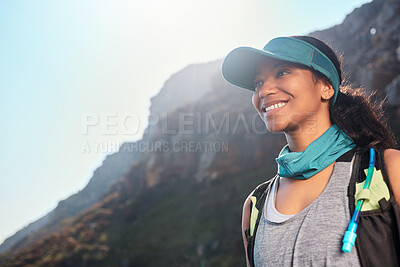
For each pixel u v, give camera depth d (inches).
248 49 47.5
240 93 1910.7
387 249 33.7
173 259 1191.6
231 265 989.8
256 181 1401.3
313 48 44.6
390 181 36.4
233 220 1243.2
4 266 1504.7
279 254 39.8
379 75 992.9
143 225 1598.2
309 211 39.6
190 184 1760.6
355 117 44.7
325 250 36.0
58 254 1488.7
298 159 42.9
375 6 1740.9
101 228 1708.9
